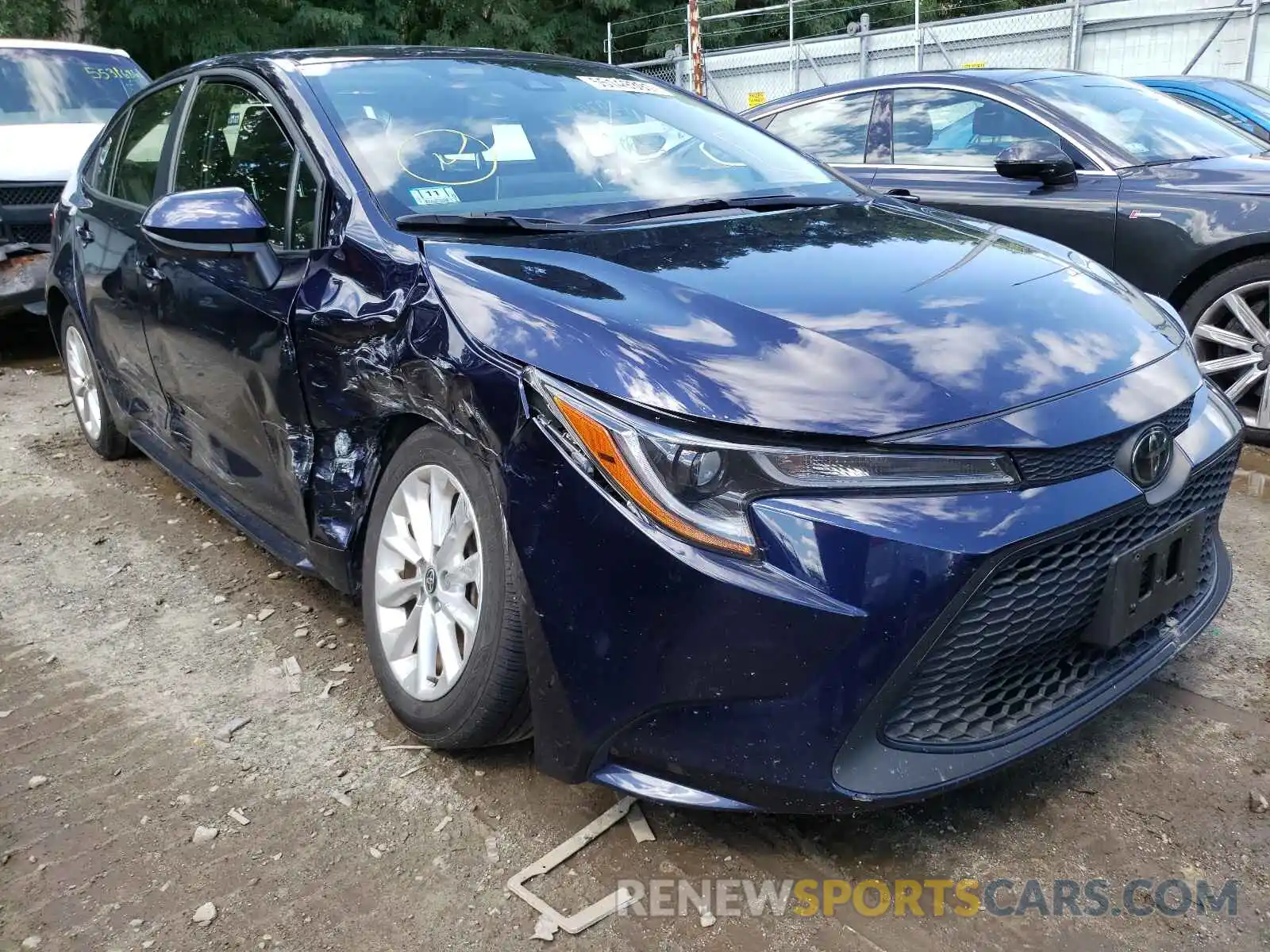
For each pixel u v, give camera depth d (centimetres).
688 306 213
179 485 443
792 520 182
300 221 283
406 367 230
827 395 189
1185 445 223
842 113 586
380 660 256
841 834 221
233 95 334
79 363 471
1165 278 451
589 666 196
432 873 213
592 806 232
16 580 357
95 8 1653
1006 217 498
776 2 2167
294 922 201
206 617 327
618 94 342
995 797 232
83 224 429
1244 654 286
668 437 185
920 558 181
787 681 183
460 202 273
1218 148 500
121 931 200
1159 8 1256
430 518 242
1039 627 199
